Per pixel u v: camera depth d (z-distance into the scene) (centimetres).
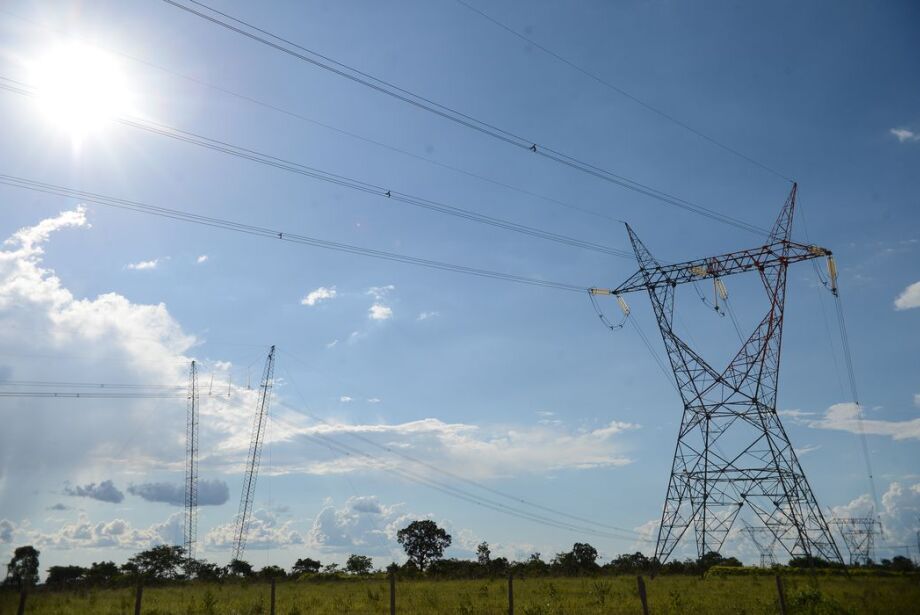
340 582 8638
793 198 7488
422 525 14812
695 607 4056
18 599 4053
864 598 4316
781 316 7494
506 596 5103
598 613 3825
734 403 7688
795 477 7444
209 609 4128
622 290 8112
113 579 7738
